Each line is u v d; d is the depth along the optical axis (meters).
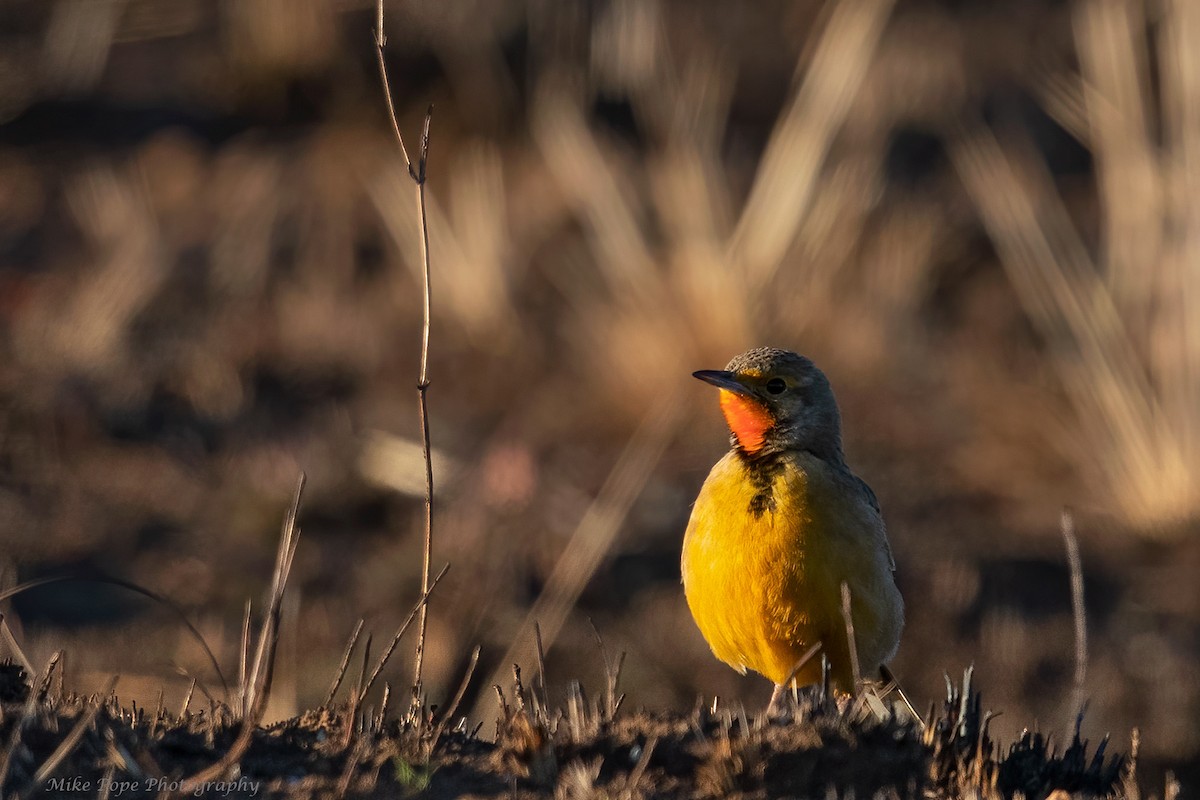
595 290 16.88
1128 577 14.08
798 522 7.30
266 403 15.64
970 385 16.33
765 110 19.92
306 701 11.30
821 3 21.31
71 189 18.44
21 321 16.08
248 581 13.07
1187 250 15.33
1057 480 15.18
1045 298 16.33
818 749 6.10
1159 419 14.96
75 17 20.53
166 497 14.08
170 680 11.09
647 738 6.25
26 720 5.79
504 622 12.46
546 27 19.62
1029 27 21.56
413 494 14.28
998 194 16.97
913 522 14.67
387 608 12.78
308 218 18.08
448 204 18.45
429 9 19.58
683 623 12.78
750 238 16.30
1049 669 12.75
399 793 5.87
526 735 6.11
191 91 20.17
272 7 19.84
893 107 19.73
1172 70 15.93
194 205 18.22
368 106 19.47
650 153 18.14
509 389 15.82
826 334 16.25
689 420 15.15
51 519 13.73
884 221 18.03
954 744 6.32
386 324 16.80
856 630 7.45
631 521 13.94
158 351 15.95
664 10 20.95
